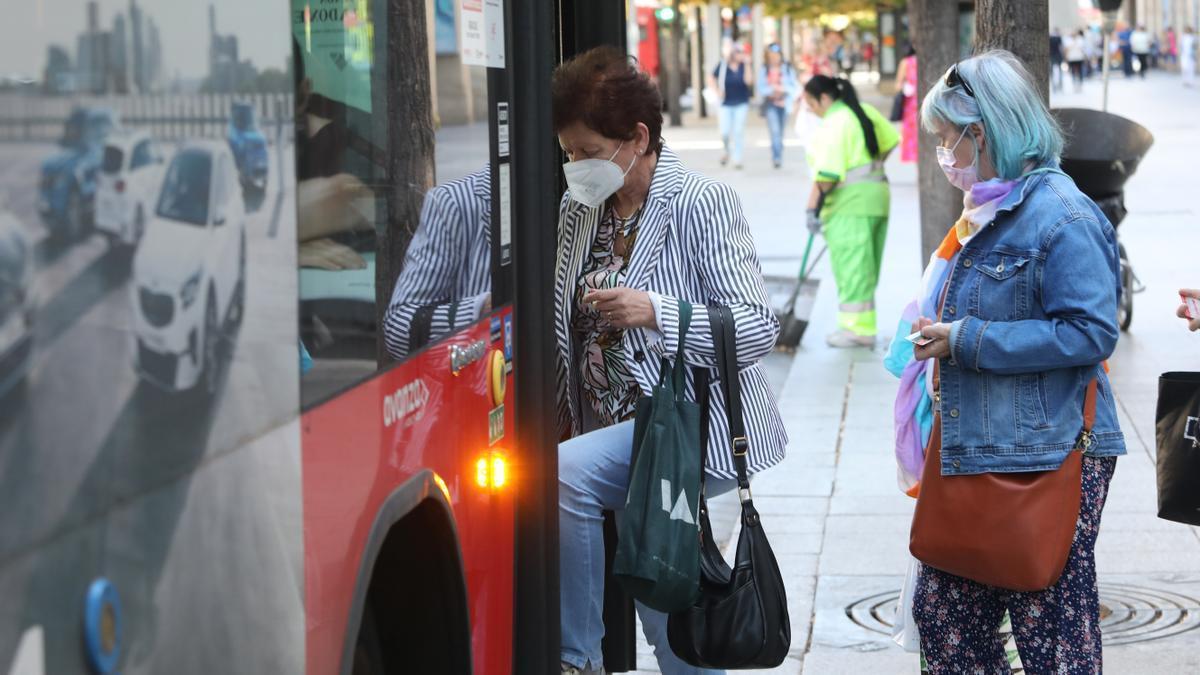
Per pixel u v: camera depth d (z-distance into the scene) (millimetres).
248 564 2061
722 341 4098
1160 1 79875
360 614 2520
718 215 4195
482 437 3375
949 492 4004
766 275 15461
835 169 11914
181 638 1852
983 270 3990
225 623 1980
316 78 2404
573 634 4227
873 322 12281
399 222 2840
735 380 4141
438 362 3043
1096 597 4133
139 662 1749
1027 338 3852
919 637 4457
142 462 1763
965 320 3926
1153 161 25922
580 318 4355
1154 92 52906
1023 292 3934
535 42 3713
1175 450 4523
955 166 4066
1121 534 7035
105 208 1688
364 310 2615
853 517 7539
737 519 7707
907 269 15906
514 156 3686
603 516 4508
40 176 1562
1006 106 3963
